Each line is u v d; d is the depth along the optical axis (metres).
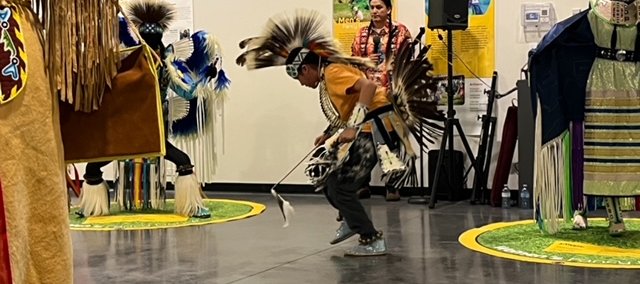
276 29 3.46
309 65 3.53
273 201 6.31
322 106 3.59
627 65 3.96
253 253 3.99
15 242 1.33
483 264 3.56
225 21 7.02
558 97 4.03
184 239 4.48
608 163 3.97
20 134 1.34
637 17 3.88
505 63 6.06
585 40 3.98
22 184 1.34
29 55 1.37
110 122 1.56
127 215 5.49
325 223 5.02
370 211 5.52
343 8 6.50
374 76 3.88
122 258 3.93
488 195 6.00
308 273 3.47
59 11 1.42
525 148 5.60
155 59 1.60
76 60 1.46
